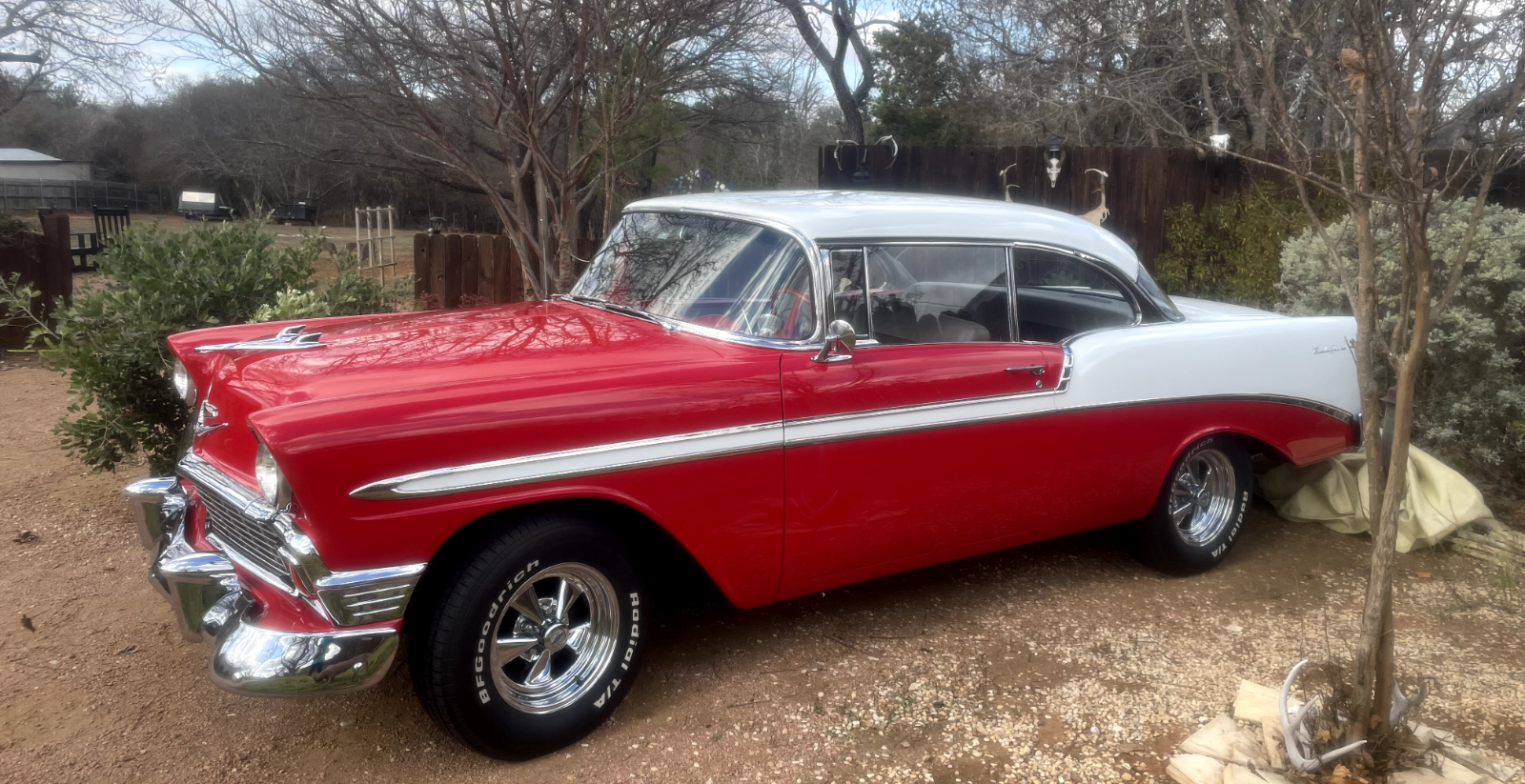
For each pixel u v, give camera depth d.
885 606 4.26
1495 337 5.63
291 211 36.75
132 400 4.93
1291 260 6.49
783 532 3.44
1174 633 4.06
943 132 23.25
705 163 20.36
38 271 9.42
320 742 3.16
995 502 3.93
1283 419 4.67
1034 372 3.92
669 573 3.75
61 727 3.18
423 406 2.75
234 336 3.62
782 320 3.48
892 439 3.59
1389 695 2.92
